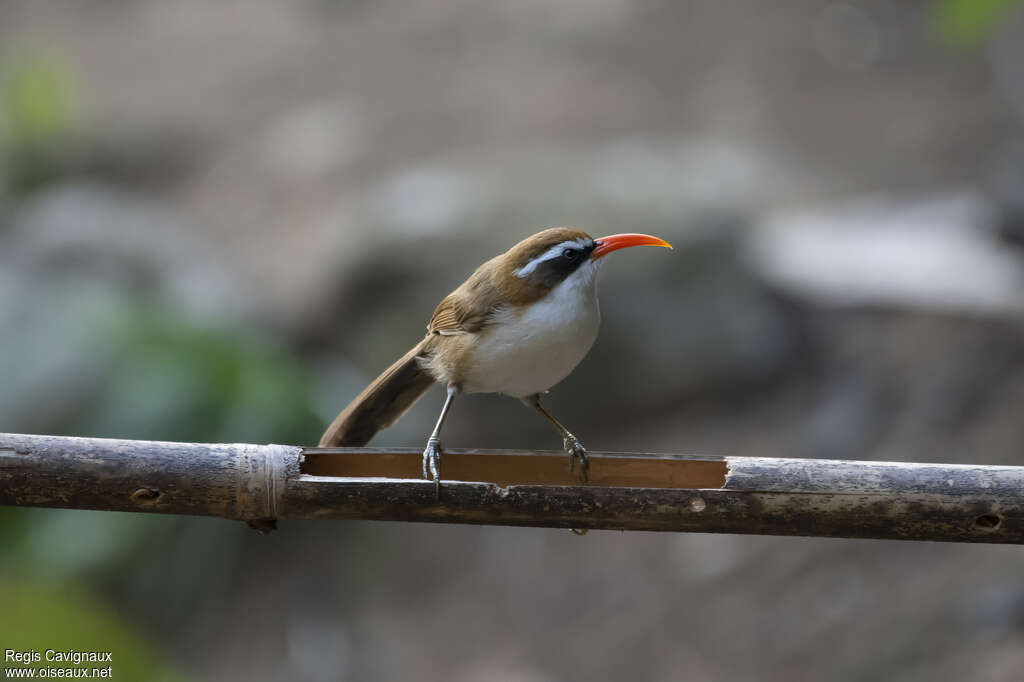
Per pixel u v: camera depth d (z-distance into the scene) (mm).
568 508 5395
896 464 5418
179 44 24594
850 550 12133
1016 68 18734
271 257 17141
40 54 24469
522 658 12664
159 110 22109
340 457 5543
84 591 12266
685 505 5391
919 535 5398
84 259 15180
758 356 14383
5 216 17922
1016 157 16578
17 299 14250
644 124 19672
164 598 12898
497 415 14469
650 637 12344
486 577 13680
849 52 20938
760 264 14961
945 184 16797
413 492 5367
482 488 5395
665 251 14688
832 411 13617
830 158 18109
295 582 13602
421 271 14992
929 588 11250
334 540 14008
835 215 16219
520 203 15406
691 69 21266
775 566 12391
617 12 23172
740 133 19109
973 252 14898
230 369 13680
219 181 19859
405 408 7156
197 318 14438
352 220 16594
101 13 26438
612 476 5672
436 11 24297
